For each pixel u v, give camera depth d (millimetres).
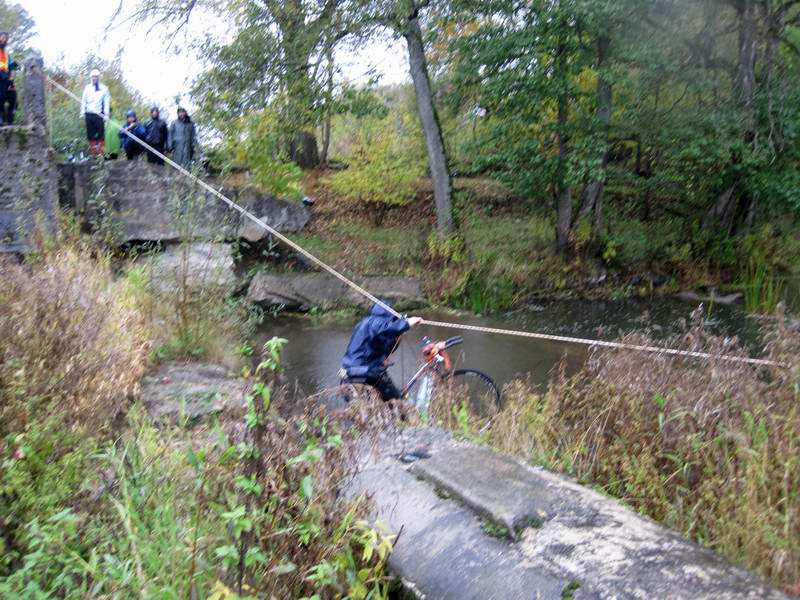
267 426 3361
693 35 19453
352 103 18953
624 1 16531
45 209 10219
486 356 11859
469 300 17016
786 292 17625
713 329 14586
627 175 19531
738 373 5168
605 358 6027
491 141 18781
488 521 3346
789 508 3979
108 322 6566
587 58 17594
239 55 17172
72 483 4105
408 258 18500
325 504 3406
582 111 18406
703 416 4879
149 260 9789
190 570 3033
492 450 4195
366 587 3285
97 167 11828
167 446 4453
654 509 4566
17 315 5246
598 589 2807
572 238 19344
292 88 17625
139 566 3141
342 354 12031
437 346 7793
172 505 3744
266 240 16484
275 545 3189
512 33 17125
